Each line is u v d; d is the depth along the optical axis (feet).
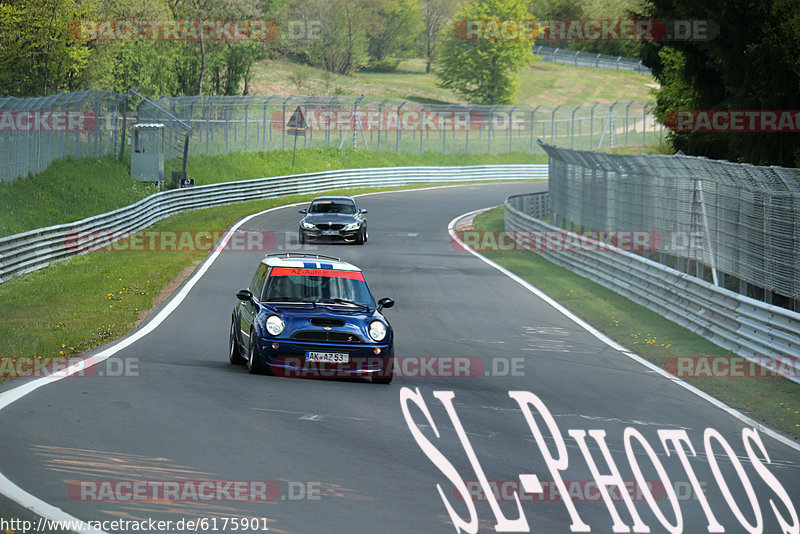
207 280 284.82
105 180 503.20
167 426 111.55
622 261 281.74
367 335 150.71
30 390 128.26
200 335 193.16
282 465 98.22
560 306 257.55
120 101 557.33
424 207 608.19
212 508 83.20
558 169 420.36
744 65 299.79
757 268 206.39
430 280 300.81
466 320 229.04
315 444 107.76
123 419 113.80
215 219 479.41
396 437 113.91
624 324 227.40
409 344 192.95
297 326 149.18
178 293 256.73
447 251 389.39
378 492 91.15
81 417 113.70
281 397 132.98
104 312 214.07
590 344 202.28
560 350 193.36
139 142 571.28
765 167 193.88
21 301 229.86
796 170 178.50
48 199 419.33
